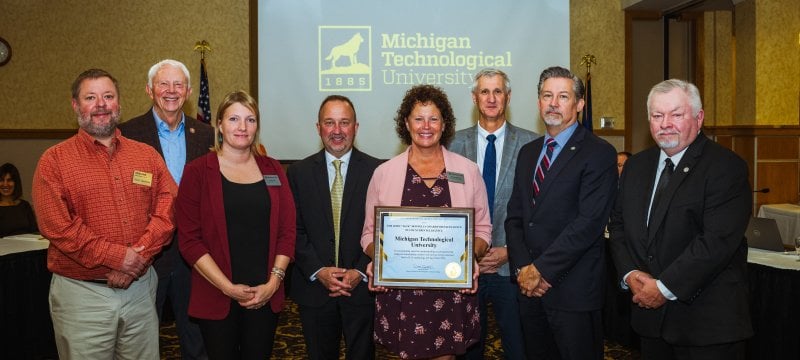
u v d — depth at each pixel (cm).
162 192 279
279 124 674
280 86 673
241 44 709
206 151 341
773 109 698
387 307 261
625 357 421
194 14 704
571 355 268
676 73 767
